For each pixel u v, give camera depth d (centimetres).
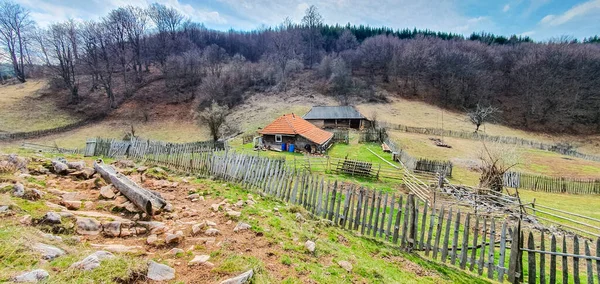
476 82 6975
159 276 370
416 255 697
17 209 462
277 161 1084
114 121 5200
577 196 1933
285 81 7375
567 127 5747
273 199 970
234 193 945
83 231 466
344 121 5034
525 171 2734
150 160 1494
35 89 5675
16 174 684
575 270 553
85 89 6000
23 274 296
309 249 540
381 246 717
